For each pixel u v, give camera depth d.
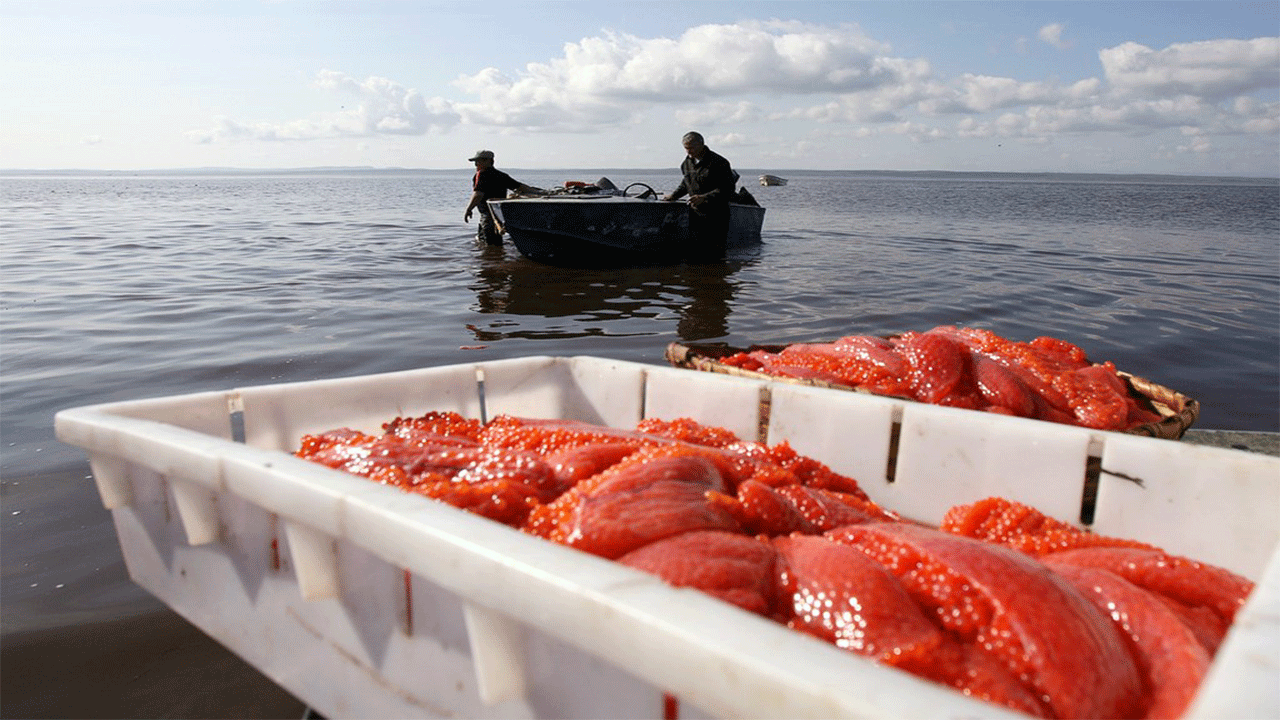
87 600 3.63
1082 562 2.40
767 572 2.10
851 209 41.12
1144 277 15.18
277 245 18.56
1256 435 5.62
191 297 11.41
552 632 1.70
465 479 2.72
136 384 7.18
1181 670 1.78
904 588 2.07
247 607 2.76
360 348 8.59
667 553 2.05
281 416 3.70
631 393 4.33
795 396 3.87
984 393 4.43
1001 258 18.08
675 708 1.66
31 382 7.21
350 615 2.39
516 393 4.43
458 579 1.88
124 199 51.12
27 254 16.56
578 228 14.66
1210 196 78.75
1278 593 1.54
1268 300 12.56
